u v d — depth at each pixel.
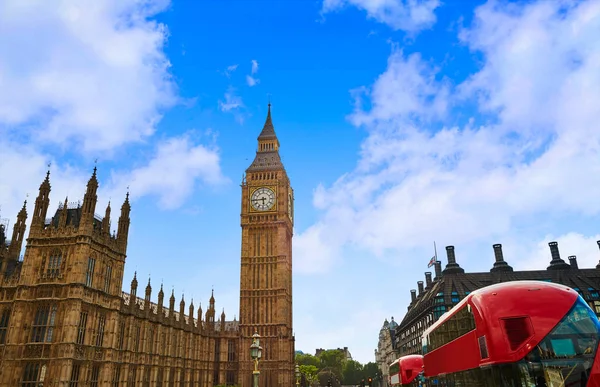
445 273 134.38
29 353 56.38
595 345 22.06
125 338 72.88
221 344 118.56
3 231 70.50
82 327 59.72
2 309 59.88
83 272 59.78
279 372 116.31
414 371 54.59
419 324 142.38
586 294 122.38
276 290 123.50
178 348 93.38
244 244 129.38
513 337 23.03
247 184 135.25
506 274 131.50
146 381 79.25
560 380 21.62
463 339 28.39
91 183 63.66
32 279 60.03
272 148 142.38
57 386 54.41
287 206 136.38
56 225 66.06
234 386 108.44
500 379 22.70
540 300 23.80
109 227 67.06
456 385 30.30
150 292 82.50
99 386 62.31
